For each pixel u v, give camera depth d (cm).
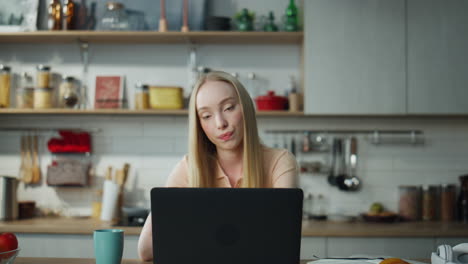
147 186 358
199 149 174
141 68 362
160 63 362
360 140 359
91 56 362
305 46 326
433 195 350
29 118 361
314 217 347
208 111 167
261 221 122
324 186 356
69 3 343
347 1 326
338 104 324
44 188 358
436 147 359
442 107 324
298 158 358
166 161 359
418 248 295
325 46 326
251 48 361
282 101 336
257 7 362
